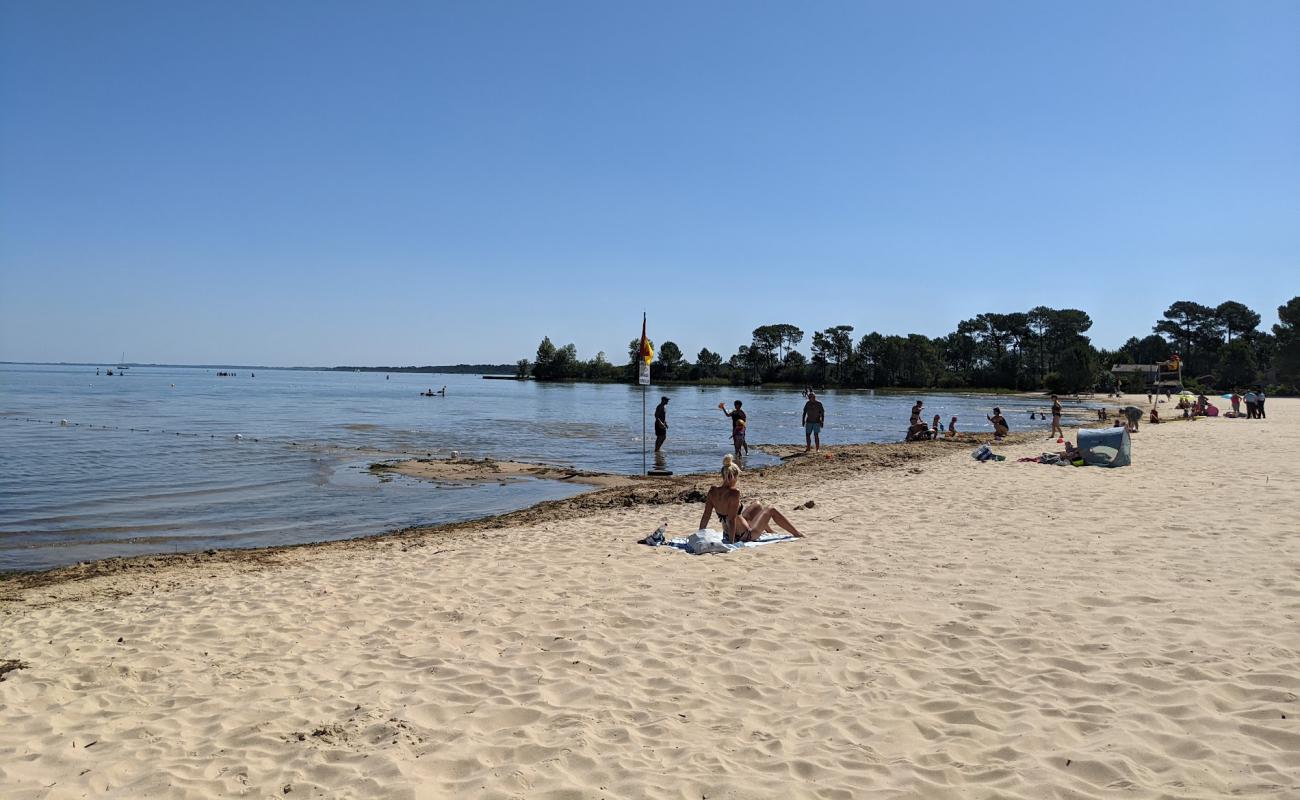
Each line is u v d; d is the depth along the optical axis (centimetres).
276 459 2278
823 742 429
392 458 2347
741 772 397
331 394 8362
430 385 14312
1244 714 431
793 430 3703
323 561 990
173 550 1154
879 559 859
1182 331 13438
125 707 507
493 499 1645
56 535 1248
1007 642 573
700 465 2252
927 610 661
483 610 709
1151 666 509
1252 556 797
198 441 2770
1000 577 759
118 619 717
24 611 767
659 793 378
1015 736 423
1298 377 8881
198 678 556
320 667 575
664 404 2458
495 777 400
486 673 554
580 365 16600
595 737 445
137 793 394
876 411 5738
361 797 387
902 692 493
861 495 1398
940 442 2848
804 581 775
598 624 657
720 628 636
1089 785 369
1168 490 1319
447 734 456
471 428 3653
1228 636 557
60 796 392
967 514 1141
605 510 1381
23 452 2347
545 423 4038
